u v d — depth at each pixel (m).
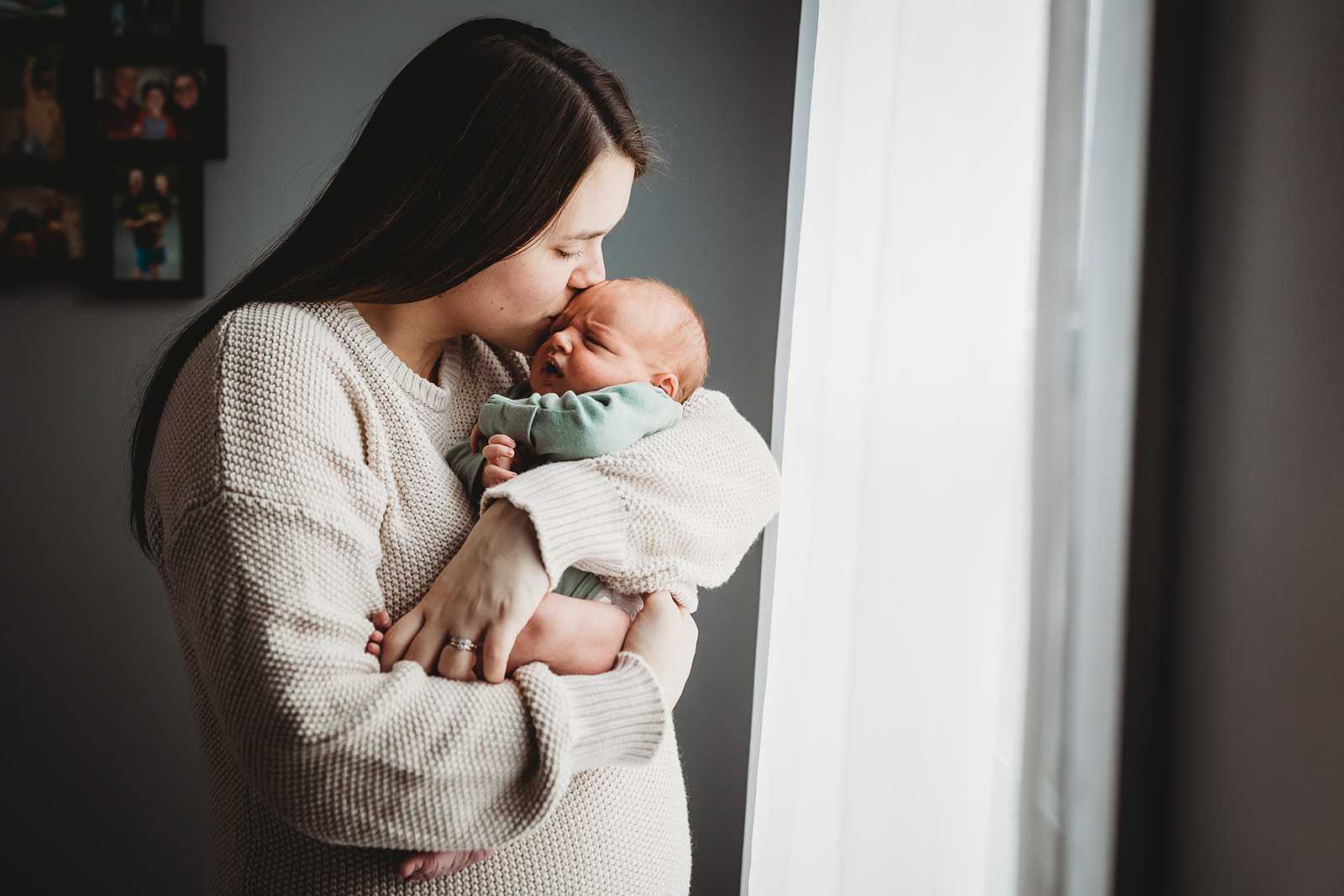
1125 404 1.07
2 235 1.98
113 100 1.98
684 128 2.00
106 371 2.01
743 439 1.05
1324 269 0.86
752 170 2.00
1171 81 1.06
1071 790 1.09
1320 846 0.86
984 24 1.08
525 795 0.80
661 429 1.03
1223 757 1.00
